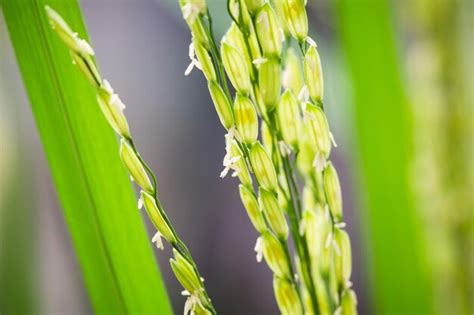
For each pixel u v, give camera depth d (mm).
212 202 689
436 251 276
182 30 694
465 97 265
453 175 268
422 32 266
